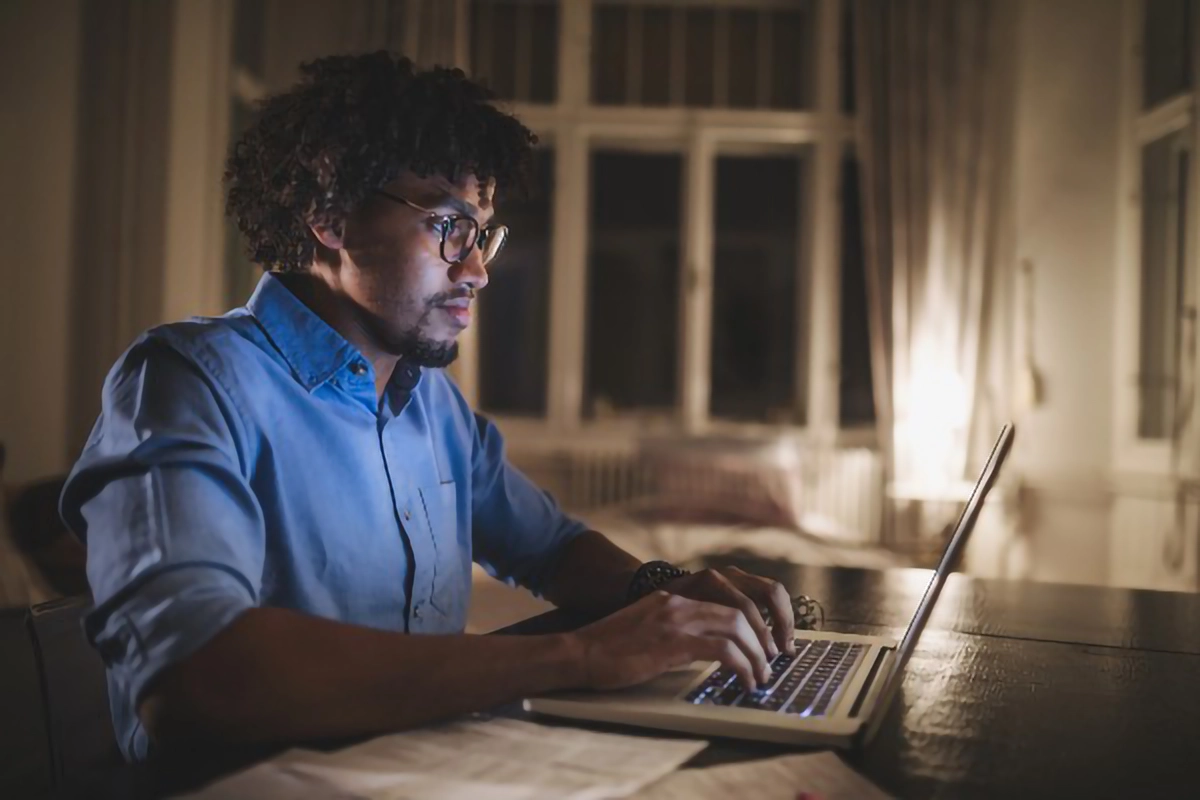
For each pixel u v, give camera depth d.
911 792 0.63
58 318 3.56
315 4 4.82
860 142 4.88
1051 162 4.45
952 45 4.79
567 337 5.21
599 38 5.31
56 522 2.19
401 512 1.02
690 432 5.16
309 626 0.70
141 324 3.73
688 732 0.72
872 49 4.88
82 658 0.93
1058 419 4.38
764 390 5.28
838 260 5.12
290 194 0.95
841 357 5.16
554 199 5.23
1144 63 4.02
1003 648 1.08
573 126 5.21
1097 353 4.19
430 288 0.94
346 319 0.99
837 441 5.07
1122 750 0.73
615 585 1.17
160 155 3.76
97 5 3.71
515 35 5.29
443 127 0.92
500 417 5.26
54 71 3.57
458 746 0.66
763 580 1.00
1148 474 3.75
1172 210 3.81
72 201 3.58
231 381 0.90
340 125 0.91
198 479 0.79
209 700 0.66
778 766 0.64
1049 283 4.45
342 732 0.68
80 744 0.91
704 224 5.20
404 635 0.73
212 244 4.07
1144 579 3.77
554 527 1.26
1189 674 0.99
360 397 0.99
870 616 1.27
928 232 4.76
